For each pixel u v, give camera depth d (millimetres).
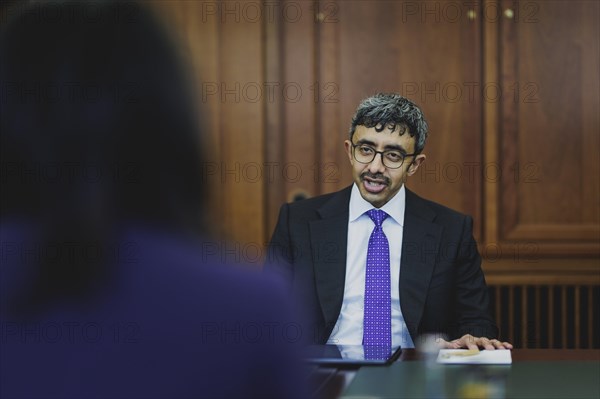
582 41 4613
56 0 660
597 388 2020
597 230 4652
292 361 756
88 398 726
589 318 4719
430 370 2207
